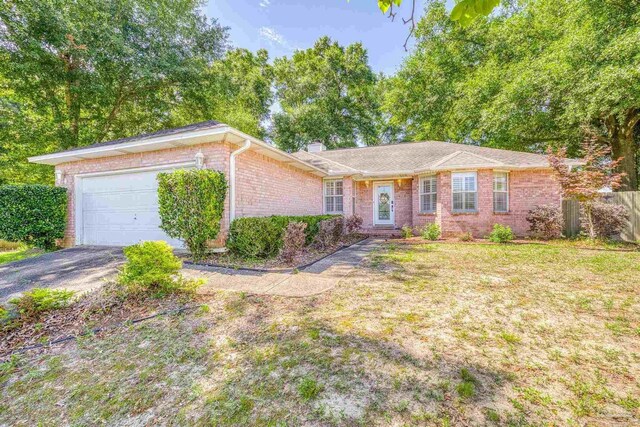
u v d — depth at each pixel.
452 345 2.82
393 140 30.80
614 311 3.59
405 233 11.68
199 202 6.26
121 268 5.00
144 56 13.14
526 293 4.33
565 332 3.06
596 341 2.87
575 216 10.89
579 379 2.27
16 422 1.99
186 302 4.05
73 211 8.95
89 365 2.64
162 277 4.12
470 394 2.10
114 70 13.01
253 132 24.89
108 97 13.77
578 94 11.05
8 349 2.90
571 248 8.48
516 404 2.00
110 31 11.79
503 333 3.05
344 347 2.81
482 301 4.01
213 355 2.74
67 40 10.98
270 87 30.02
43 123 12.62
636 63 9.28
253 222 6.76
